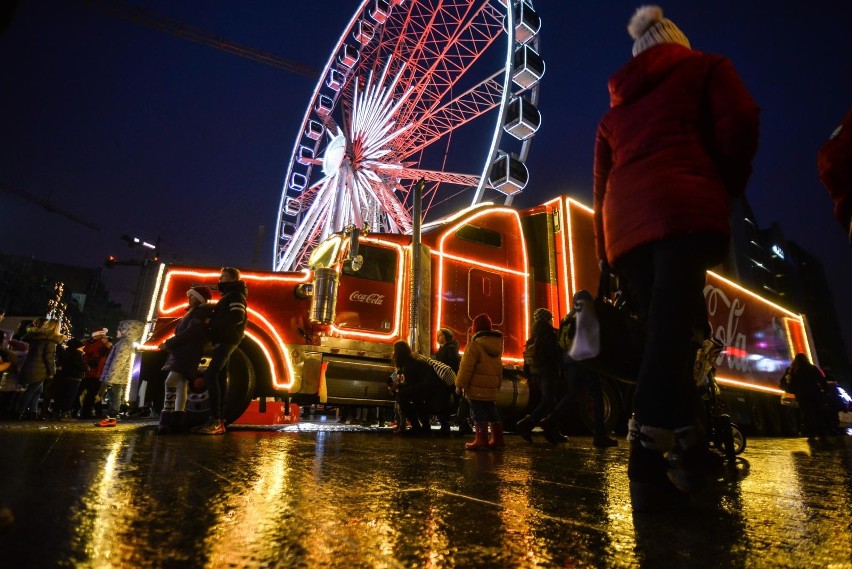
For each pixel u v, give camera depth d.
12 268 39.91
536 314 5.78
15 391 7.96
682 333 1.62
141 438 4.11
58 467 2.26
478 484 2.19
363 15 22.50
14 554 1.06
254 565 1.05
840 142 1.61
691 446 1.70
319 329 6.17
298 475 2.27
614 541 1.29
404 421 6.08
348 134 22.14
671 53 1.88
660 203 1.68
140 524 1.33
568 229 8.10
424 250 7.06
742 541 1.31
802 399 8.97
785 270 67.00
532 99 17.16
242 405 5.67
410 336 6.61
